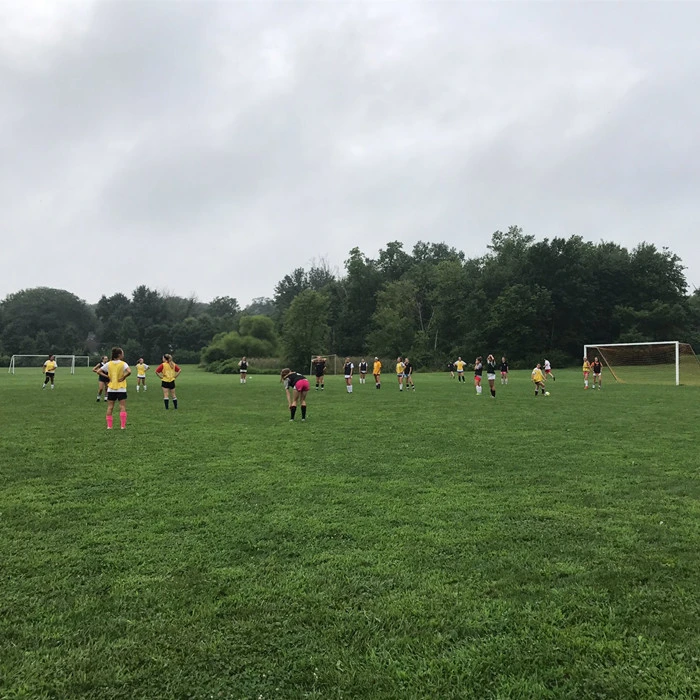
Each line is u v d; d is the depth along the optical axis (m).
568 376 44.56
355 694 2.68
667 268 79.81
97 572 4.09
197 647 3.07
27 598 3.65
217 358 85.62
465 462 8.27
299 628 3.28
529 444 9.93
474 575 4.04
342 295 102.12
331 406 17.59
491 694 2.69
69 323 125.00
